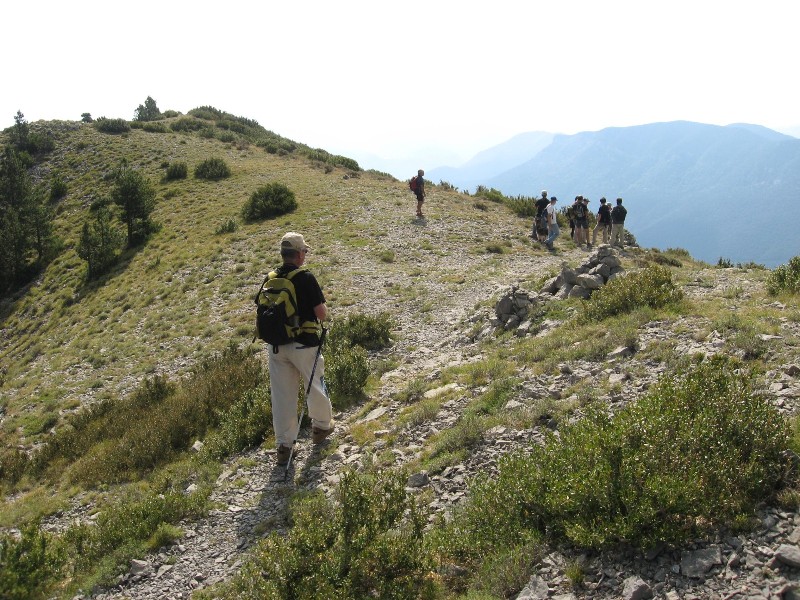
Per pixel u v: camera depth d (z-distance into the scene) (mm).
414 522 4496
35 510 9195
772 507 3768
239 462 7582
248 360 13570
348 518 4422
